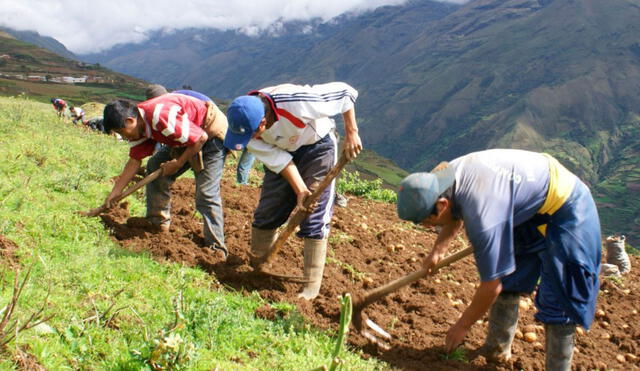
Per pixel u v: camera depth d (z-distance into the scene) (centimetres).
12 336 306
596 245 388
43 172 702
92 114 2658
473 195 362
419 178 360
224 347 393
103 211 571
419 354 446
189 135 524
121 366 338
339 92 473
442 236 423
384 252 730
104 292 418
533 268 420
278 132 473
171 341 338
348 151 475
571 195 384
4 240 457
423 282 616
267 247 544
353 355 419
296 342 419
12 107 1269
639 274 836
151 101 529
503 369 445
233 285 515
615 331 581
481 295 371
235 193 871
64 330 352
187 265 527
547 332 409
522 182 373
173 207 712
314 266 513
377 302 549
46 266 426
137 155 554
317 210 501
